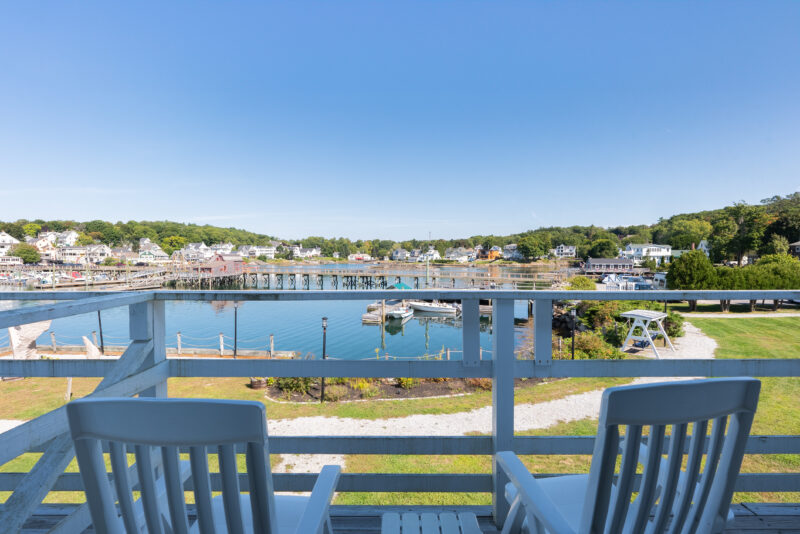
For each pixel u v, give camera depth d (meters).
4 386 10.40
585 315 20.64
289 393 9.64
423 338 23.22
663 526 0.79
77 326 27.86
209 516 0.70
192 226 140.88
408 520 1.36
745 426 0.77
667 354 13.59
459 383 10.20
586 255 102.50
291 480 1.65
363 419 7.75
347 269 65.88
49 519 1.68
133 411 0.66
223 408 0.65
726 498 0.80
